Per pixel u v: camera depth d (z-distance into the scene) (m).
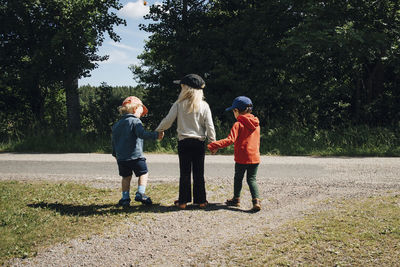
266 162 8.04
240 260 3.02
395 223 3.68
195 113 4.30
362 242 3.25
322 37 11.73
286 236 3.48
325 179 5.97
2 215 4.10
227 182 5.89
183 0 16.70
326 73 14.21
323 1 13.09
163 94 17.23
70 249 3.29
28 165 7.87
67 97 15.62
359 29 12.48
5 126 14.29
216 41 15.85
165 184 5.80
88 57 15.28
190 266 2.96
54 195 5.09
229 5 17.22
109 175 6.60
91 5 15.09
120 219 4.03
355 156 9.27
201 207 4.51
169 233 3.67
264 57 14.68
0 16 14.31
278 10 14.78
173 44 16.19
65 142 12.04
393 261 2.88
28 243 3.38
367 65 13.90
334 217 3.96
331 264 2.88
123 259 3.12
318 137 10.94
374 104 13.14
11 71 15.64
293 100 14.53
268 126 12.75
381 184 5.50
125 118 4.46
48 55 14.71
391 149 9.63
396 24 12.79
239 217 4.16
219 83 15.05
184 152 4.38
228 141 4.20
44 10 14.84
